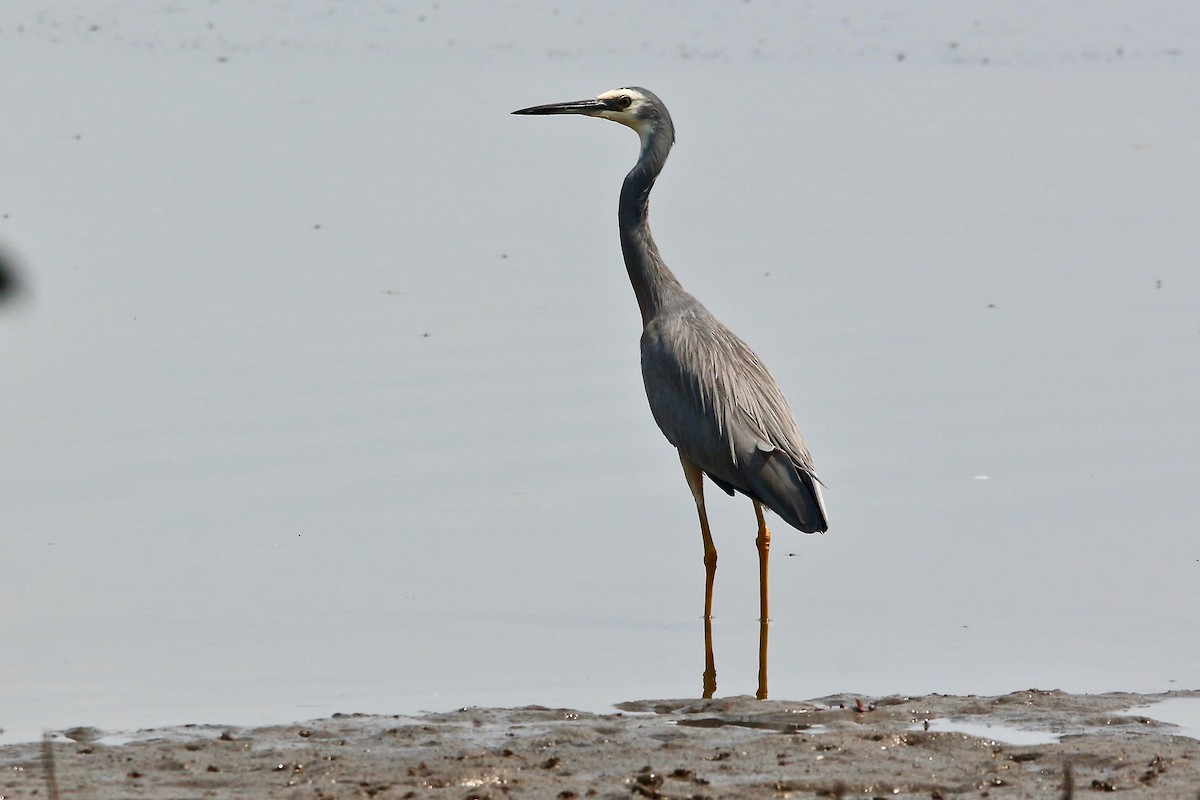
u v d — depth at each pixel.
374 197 26.70
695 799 8.59
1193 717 10.40
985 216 26.09
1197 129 32.03
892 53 40.25
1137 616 12.88
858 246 24.34
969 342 20.34
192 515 15.16
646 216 14.60
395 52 39.69
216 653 12.05
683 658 12.13
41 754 9.58
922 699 10.85
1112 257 23.89
